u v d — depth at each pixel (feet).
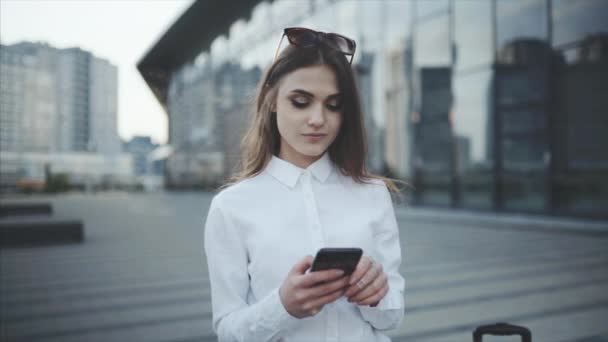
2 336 11.76
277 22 75.20
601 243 24.72
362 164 3.80
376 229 3.75
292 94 3.33
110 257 23.84
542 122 35.99
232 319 3.26
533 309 13.28
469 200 42.22
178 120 128.16
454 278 17.38
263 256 3.38
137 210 59.88
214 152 104.37
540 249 23.29
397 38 49.44
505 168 39.01
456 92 43.14
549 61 35.37
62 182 91.81
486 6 40.14
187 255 24.26
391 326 3.55
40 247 27.43
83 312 13.91
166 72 133.08
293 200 3.51
